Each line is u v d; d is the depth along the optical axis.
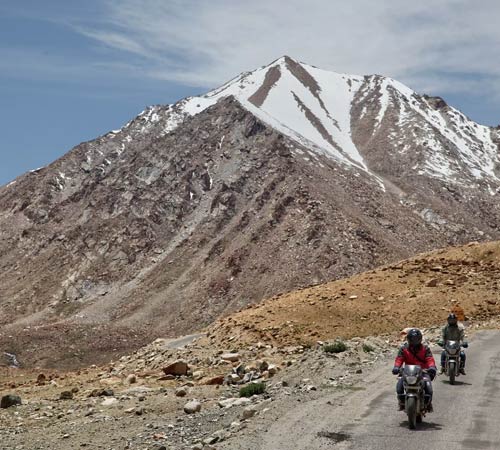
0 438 16.12
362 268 137.25
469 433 12.01
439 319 33.88
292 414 13.77
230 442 11.74
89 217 186.75
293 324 33.59
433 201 190.38
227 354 28.78
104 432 15.68
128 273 161.62
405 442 11.35
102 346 119.38
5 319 152.75
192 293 141.88
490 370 19.92
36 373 48.50
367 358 22.69
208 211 173.75
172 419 16.52
